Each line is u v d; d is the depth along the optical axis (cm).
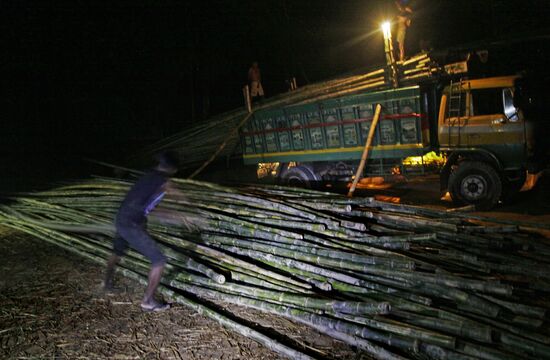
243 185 793
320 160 982
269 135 1064
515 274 477
